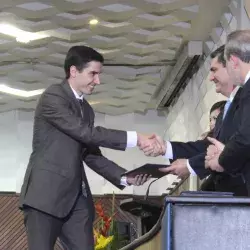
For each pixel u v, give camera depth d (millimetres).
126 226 7801
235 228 3197
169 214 3217
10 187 14062
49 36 11094
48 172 4816
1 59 11875
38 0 9922
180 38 11117
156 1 9891
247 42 4535
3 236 13703
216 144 4570
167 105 13758
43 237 4754
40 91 13234
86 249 4883
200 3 9727
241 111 4398
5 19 10492
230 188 4914
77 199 4957
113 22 10602
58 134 4953
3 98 13609
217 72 5383
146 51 11602
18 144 14289
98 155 5391
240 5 9141
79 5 9969
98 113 14445
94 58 5086
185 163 5180
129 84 12953
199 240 3193
